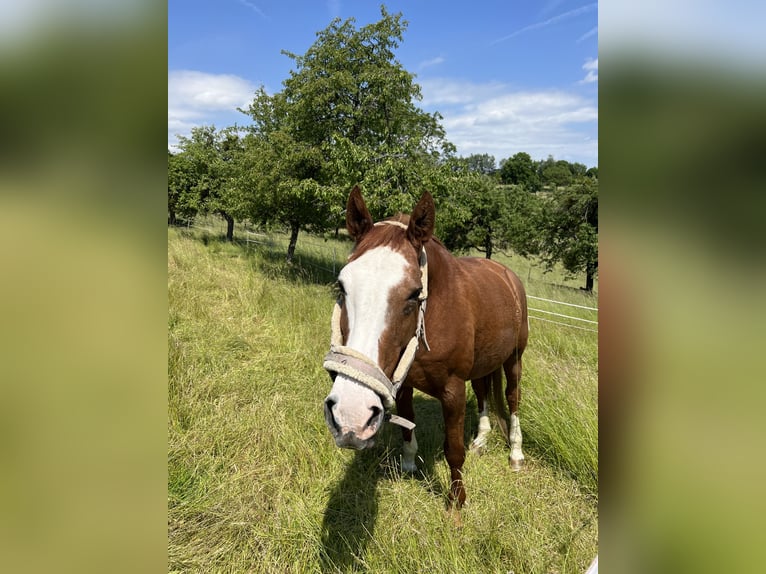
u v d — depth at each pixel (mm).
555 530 2385
